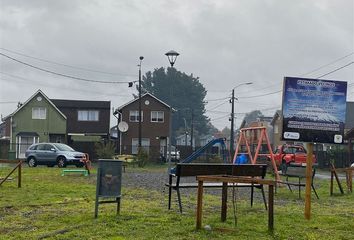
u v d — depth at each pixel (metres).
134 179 22.91
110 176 9.91
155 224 9.07
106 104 62.69
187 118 110.56
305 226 9.30
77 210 10.88
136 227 8.77
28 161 34.94
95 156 51.94
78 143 52.12
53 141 59.28
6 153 47.59
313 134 10.69
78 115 62.00
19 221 9.56
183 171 11.06
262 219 9.89
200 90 115.31
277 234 8.40
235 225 9.05
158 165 45.59
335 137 10.77
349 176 17.39
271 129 74.81
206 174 11.45
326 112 10.77
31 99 58.53
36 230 8.66
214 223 9.23
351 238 8.35
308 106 10.73
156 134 62.06
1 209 11.12
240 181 8.80
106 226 8.82
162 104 62.28
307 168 10.45
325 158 46.19
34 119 58.50
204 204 12.46
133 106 62.03
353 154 43.94
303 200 14.45
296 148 36.72
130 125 61.84
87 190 15.84
